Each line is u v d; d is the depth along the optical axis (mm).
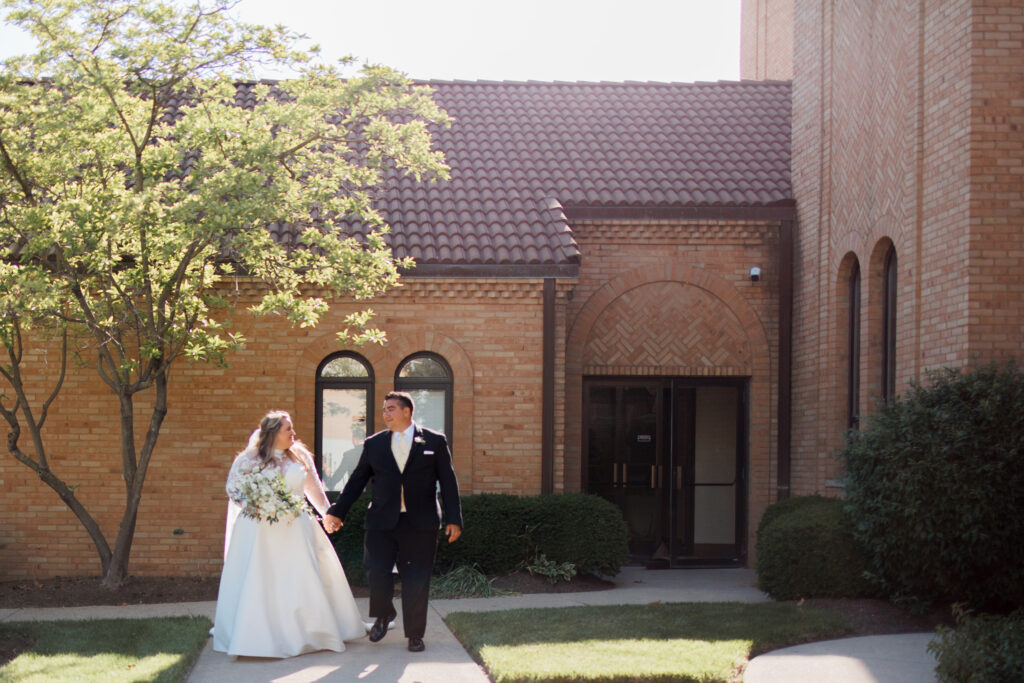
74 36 10812
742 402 15477
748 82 18969
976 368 10203
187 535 13414
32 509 13289
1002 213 10508
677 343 15219
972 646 7023
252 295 13586
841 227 13742
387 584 8695
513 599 11625
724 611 10039
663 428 15359
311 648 8492
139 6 10789
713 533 15336
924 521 9797
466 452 13805
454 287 13812
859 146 13195
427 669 7906
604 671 7383
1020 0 10609
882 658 8320
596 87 18750
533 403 13891
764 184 15703
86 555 13328
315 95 11055
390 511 8586
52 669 7570
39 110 10750
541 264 13688
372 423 13859
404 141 11859
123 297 11344
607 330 15141
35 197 11398
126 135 11578
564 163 16250
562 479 14031
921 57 11602
